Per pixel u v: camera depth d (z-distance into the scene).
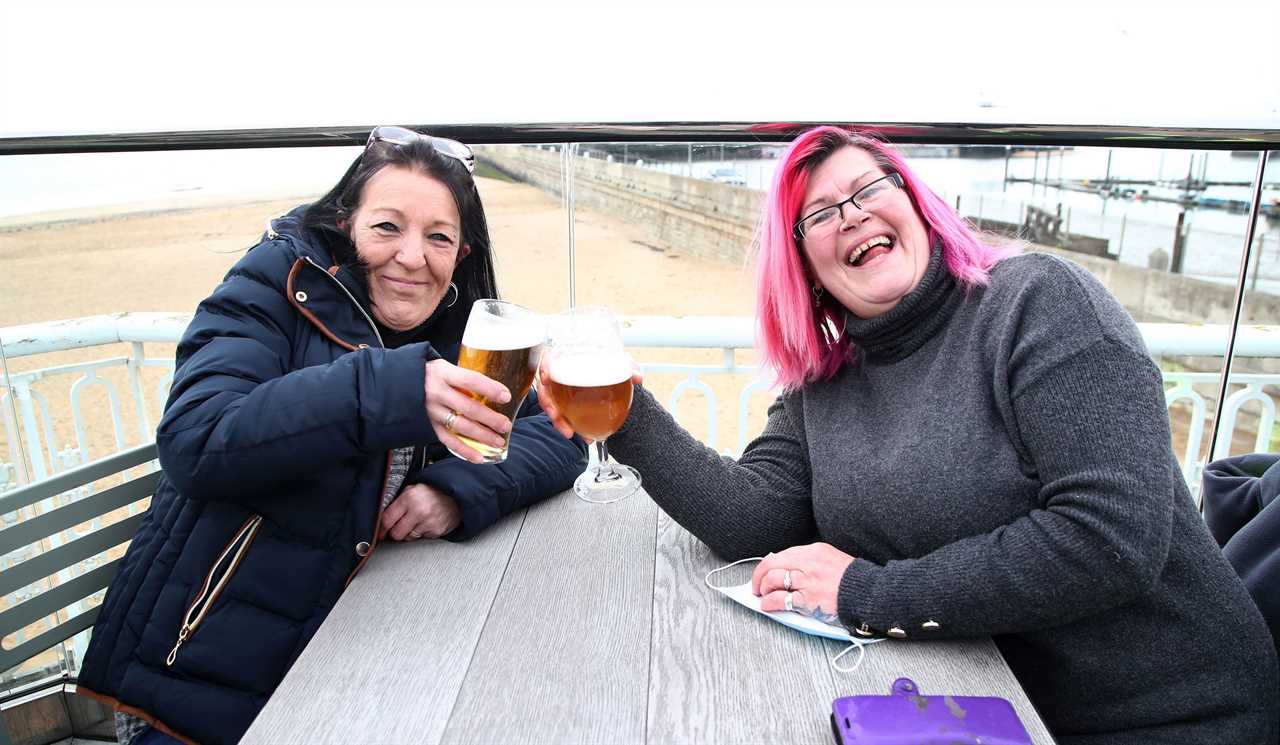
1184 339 1.79
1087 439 0.76
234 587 0.94
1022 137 1.25
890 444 0.92
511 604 0.80
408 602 0.81
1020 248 1.01
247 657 0.93
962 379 0.89
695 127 1.27
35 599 0.92
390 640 0.73
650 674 0.67
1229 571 0.87
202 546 0.95
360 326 1.10
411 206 1.07
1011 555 0.74
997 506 0.84
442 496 0.99
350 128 1.28
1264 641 0.85
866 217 0.96
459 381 0.80
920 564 0.77
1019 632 0.81
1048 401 0.79
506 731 0.60
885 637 0.74
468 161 1.14
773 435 1.12
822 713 0.62
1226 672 0.83
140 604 0.95
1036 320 0.83
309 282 1.07
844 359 1.06
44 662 1.56
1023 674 0.91
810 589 0.78
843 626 0.75
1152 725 0.85
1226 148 1.26
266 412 0.83
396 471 1.13
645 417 0.97
